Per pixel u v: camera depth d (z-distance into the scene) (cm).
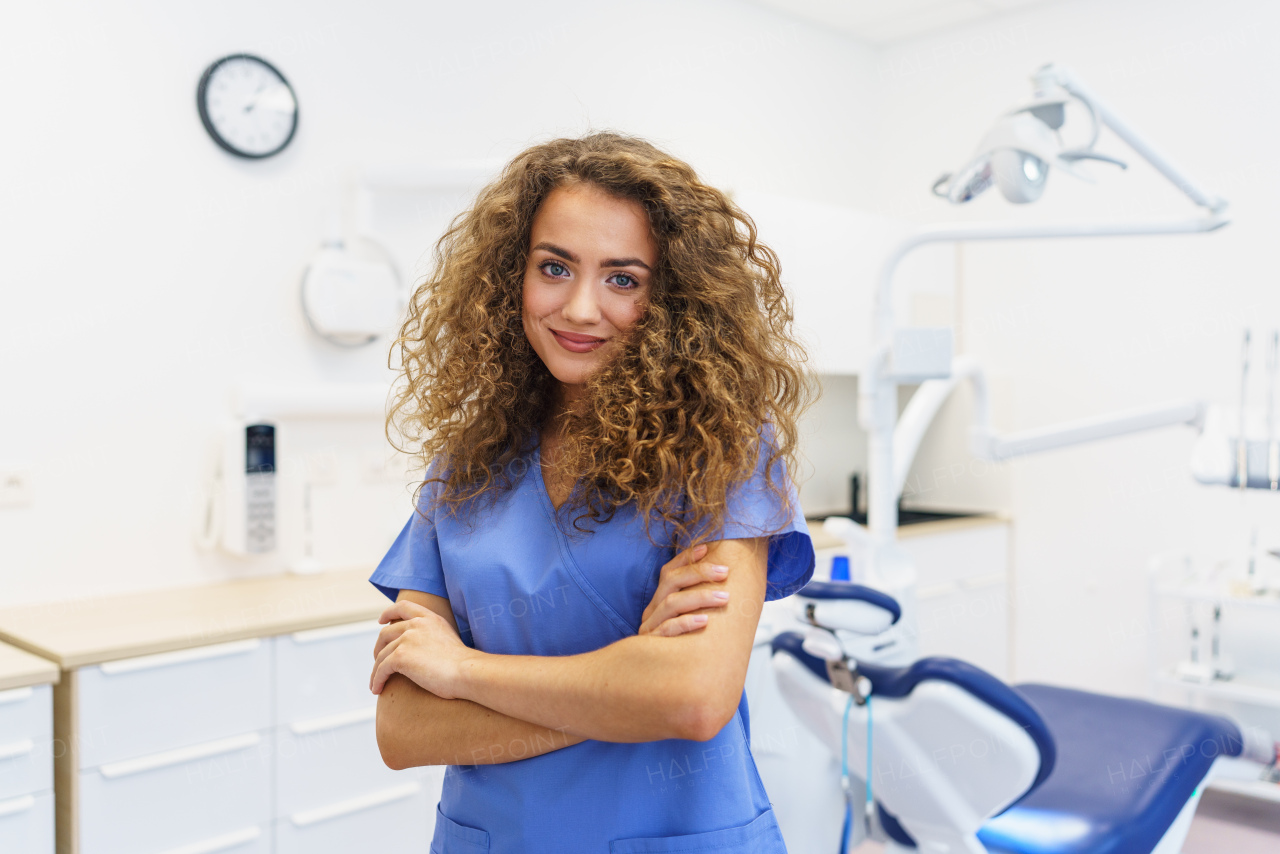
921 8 342
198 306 224
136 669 168
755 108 340
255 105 228
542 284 88
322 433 243
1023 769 138
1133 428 209
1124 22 319
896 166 378
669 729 77
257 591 217
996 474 354
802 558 91
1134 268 320
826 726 156
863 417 196
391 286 242
